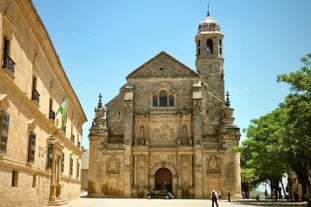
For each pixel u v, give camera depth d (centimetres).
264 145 4281
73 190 4816
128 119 6044
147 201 4725
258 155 4388
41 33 2623
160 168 6000
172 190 5838
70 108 4453
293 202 5006
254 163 4831
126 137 5972
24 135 2412
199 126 5938
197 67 7325
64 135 3844
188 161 5925
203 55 7306
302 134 3522
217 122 6128
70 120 4478
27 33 2389
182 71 6266
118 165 5897
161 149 6000
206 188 5725
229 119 5966
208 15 7750
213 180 5741
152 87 6250
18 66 2219
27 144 2505
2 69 1886
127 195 5747
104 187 5834
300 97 3456
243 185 8619
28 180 2508
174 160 5962
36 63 2678
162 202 4512
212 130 6103
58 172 3681
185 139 5988
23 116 2373
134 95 6244
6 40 2033
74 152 4856
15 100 2177
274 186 7181
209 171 5766
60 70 3469
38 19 2422
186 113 6047
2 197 1970
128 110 6078
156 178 5984
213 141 6050
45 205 3094
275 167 4512
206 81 7181
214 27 7475
